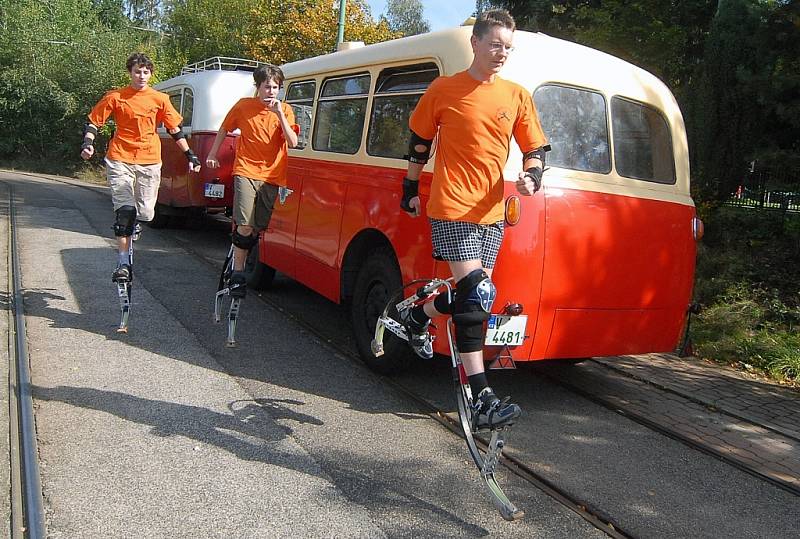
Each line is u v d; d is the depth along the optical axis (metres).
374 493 3.70
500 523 3.49
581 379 6.04
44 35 30.20
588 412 5.24
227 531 3.22
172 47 36.22
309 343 6.28
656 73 13.30
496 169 3.44
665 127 5.36
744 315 7.89
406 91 5.35
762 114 10.34
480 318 3.38
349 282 6.01
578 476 4.12
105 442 4.02
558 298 4.65
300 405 4.84
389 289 5.31
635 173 5.12
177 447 4.03
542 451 4.45
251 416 4.56
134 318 6.52
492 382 5.81
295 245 6.92
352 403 4.95
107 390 4.77
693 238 5.34
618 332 4.99
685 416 5.34
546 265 4.56
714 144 10.71
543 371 6.20
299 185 6.85
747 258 9.48
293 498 3.57
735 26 10.35
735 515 3.80
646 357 6.90
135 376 5.08
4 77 29.59
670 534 3.54
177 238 11.85
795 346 7.14
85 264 8.58
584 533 3.47
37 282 7.55
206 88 11.20
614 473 4.20
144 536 3.13
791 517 3.82
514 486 3.91
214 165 5.89
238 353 5.83
